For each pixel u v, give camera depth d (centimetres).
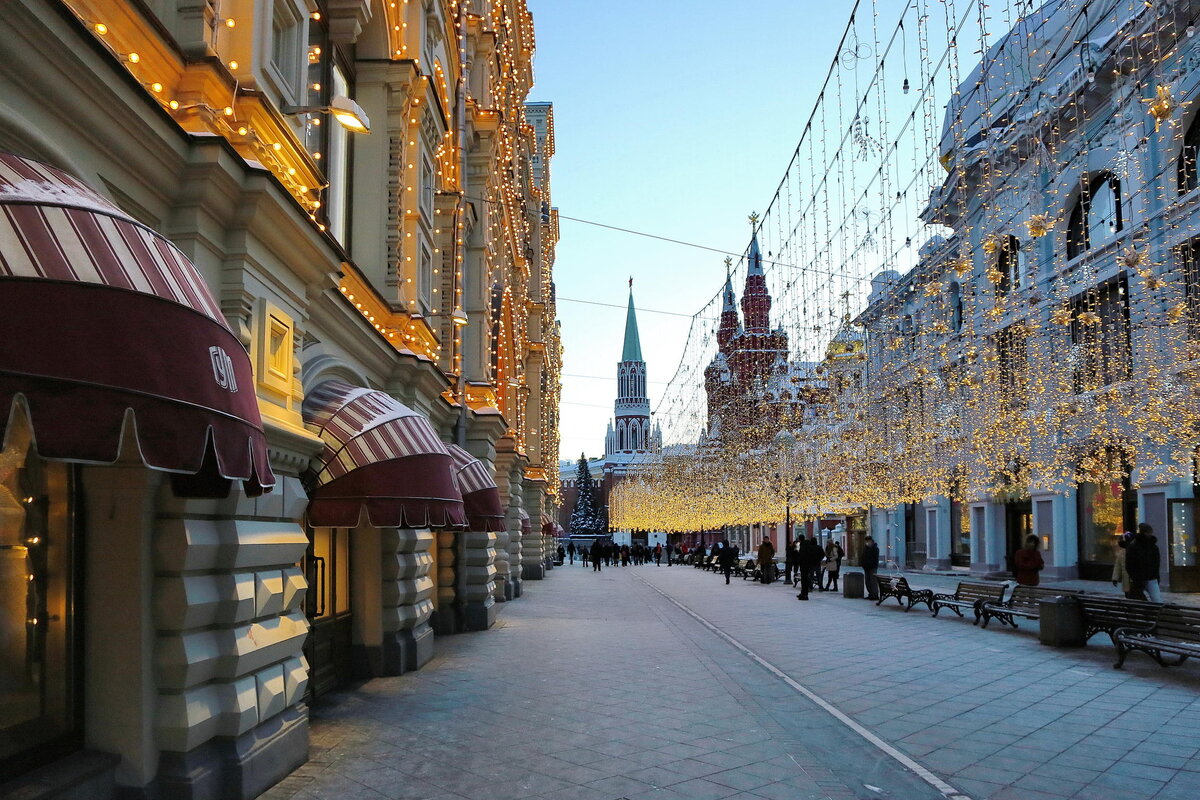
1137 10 1723
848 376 2853
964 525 3644
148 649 520
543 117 5019
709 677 1062
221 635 573
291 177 723
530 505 3541
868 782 618
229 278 611
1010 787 607
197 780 526
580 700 914
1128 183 2195
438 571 1577
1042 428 2217
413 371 1220
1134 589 1469
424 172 1388
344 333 959
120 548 518
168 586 527
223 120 605
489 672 1099
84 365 323
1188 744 725
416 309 1264
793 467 3353
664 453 5500
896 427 2831
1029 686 996
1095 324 2447
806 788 605
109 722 511
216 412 378
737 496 4056
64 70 438
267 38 674
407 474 796
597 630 1602
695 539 8269
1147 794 590
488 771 644
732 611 2009
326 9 1016
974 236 2819
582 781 619
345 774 635
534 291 3728
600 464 13425
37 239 327
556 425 5544
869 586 2298
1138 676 1055
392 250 1200
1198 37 1752
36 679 479
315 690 908
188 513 541
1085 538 2761
